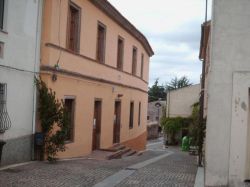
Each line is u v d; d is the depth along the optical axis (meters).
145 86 36.97
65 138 16.06
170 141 48.25
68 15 17.95
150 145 50.56
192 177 13.91
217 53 11.09
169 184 12.21
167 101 48.88
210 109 11.16
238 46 11.04
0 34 13.42
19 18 14.57
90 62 20.62
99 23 21.84
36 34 15.76
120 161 18.97
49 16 16.16
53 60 16.52
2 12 13.75
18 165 14.20
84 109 19.97
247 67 10.99
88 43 20.30
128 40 28.33
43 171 13.31
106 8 22.14
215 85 11.11
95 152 21.42
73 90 18.55
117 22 24.98
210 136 11.16
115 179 12.81
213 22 11.13
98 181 12.29
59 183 11.49
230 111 11.08
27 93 15.23
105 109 23.45
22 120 14.95
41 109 15.74
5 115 13.88
